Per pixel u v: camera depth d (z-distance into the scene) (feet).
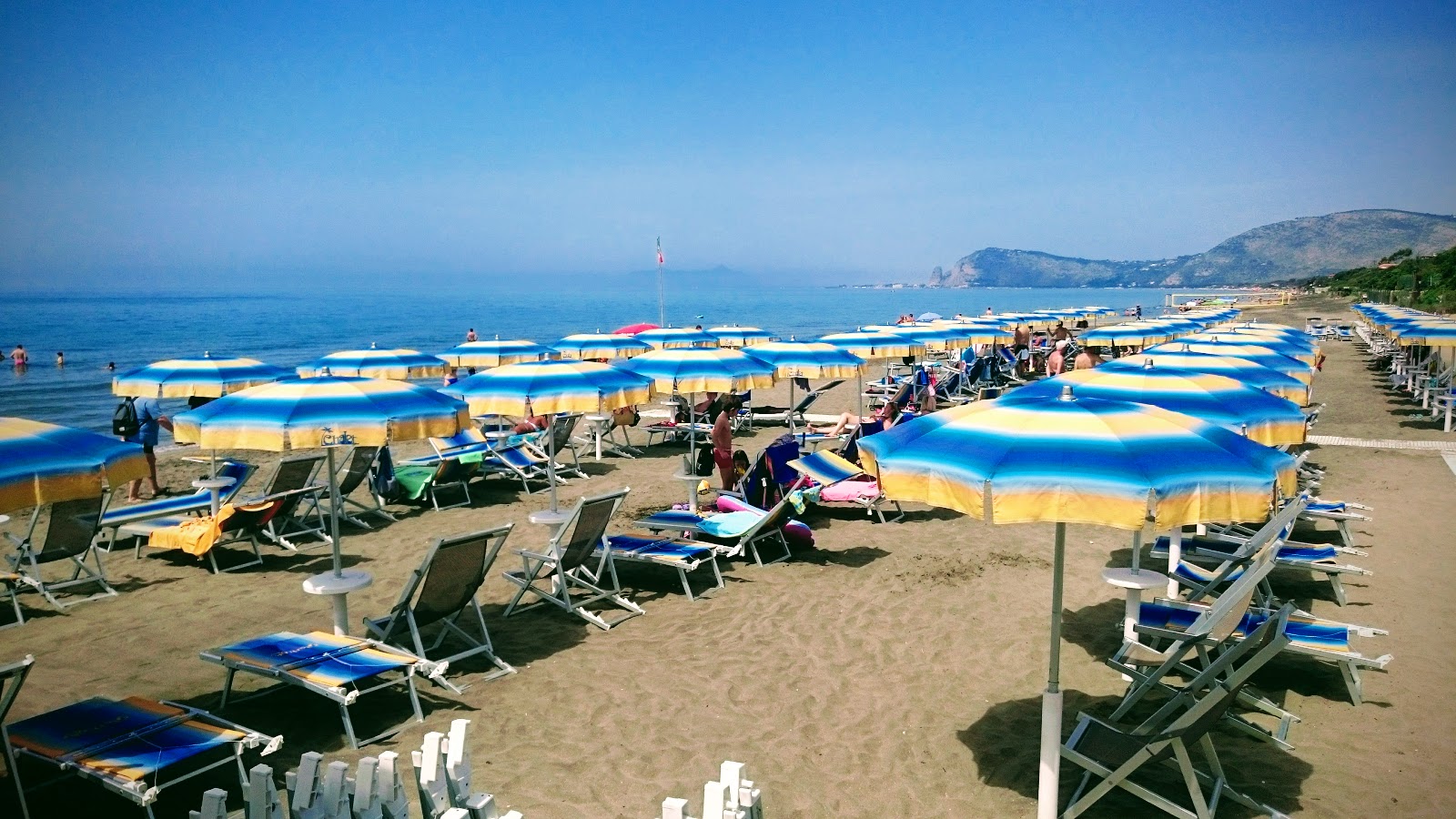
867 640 20.86
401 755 15.35
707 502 32.58
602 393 21.97
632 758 15.43
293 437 16.42
